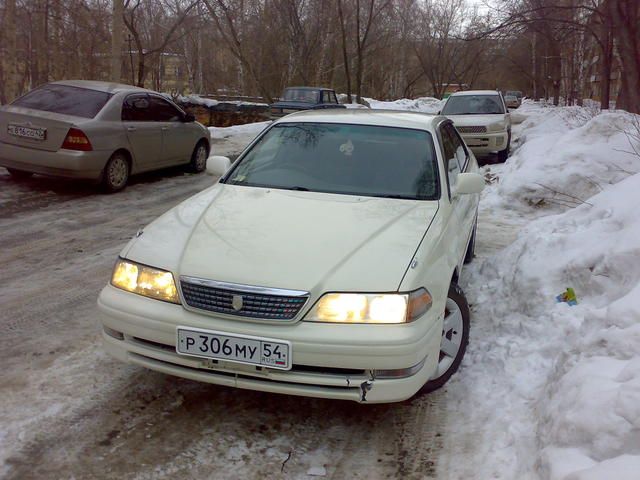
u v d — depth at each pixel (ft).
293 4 103.91
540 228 16.53
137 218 24.58
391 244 10.46
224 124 74.84
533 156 32.30
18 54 80.89
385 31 141.59
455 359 11.60
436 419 10.59
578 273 13.37
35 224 22.88
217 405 10.95
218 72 131.23
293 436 10.10
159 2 90.79
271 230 10.87
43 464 9.09
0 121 27.43
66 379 11.56
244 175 14.01
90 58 79.66
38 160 26.94
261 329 9.30
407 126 14.87
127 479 8.86
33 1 74.74
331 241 10.45
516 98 187.93
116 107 28.91
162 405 10.85
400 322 9.37
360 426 10.42
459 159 16.99
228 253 10.15
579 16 64.18
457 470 9.16
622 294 12.01
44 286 16.60
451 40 170.71
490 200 29.37
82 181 30.81
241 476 9.04
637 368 8.52
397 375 9.41
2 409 10.43
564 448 8.23
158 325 9.74
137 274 10.27
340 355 9.17
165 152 32.48
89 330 13.84
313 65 107.96
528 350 12.06
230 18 89.97
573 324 11.96
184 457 9.43
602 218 15.23
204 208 12.16
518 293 14.30
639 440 7.66
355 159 13.89
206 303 9.59
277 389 9.48
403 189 13.06
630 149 28.30
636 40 39.40
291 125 15.31
